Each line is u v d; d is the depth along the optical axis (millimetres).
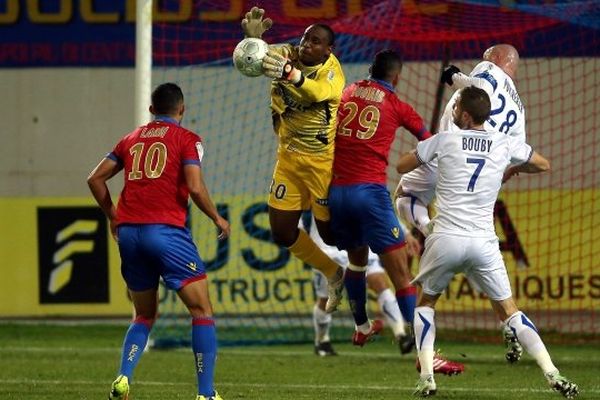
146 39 43094
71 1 56062
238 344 46688
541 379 34812
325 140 29719
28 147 56281
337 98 29031
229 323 52469
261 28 27516
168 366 38812
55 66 56281
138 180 26406
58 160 56125
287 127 29812
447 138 28250
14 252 54531
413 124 31141
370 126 30438
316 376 36000
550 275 52219
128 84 55969
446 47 46969
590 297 51969
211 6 49125
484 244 28016
